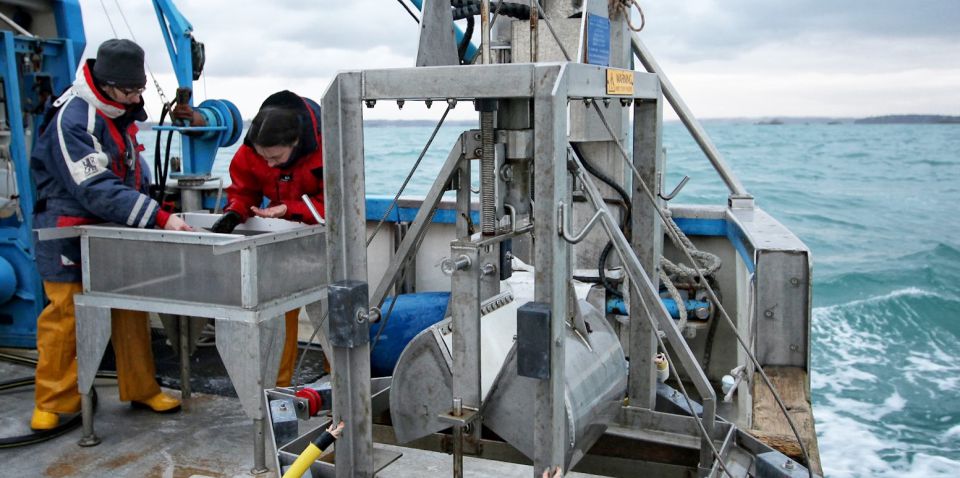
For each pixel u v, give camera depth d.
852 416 7.43
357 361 2.15
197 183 4.76
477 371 2.09
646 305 2.38
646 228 2.69
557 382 1.87
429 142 2.23
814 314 12.71
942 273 16.20
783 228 3.44
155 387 3.63
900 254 18.45
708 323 3.72
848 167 42.81
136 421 3.51
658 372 2.93
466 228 2.46
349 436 2.19
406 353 2.31
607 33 2.56
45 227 3.21
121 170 3.33
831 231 22.19
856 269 16.69
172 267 2.98
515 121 2.04
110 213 3.05
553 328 1.83
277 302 3.01
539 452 1.90
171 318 3.78
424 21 2.10
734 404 3.65
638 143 2.67
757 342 3.07
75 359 3.36
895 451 6.52
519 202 2.12
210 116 4.79
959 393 8.26
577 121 3.58
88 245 3.12
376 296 2.47
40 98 4.48
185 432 3.40
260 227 3.58
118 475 3.00
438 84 1.89
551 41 3.04
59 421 3.43
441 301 3.92
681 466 2.65
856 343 10.80
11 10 4.57
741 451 2.54
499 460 2.72
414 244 2.43
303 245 3.15
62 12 4.64
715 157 4.08
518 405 2.15
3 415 3.57
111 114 3.22
